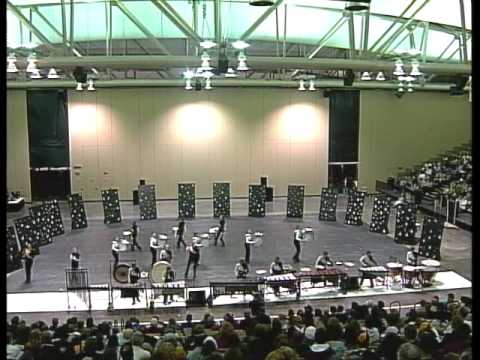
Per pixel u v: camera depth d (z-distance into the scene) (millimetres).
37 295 16969
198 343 9891
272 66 18625
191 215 27219
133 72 31438
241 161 31812
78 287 15977
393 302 16125
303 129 32062
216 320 14641
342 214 27953
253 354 9453
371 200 31797
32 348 9469
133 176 31281
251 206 27516
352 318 11820
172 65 18078
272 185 32125
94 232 24469
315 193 32500
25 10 21141
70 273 16281
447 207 26141
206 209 29172
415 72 19391
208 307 16094
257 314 13109
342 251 21297
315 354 8953
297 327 11352
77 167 30938
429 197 28969
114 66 18359
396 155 33250
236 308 16047
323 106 32094
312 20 23172
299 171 32281
